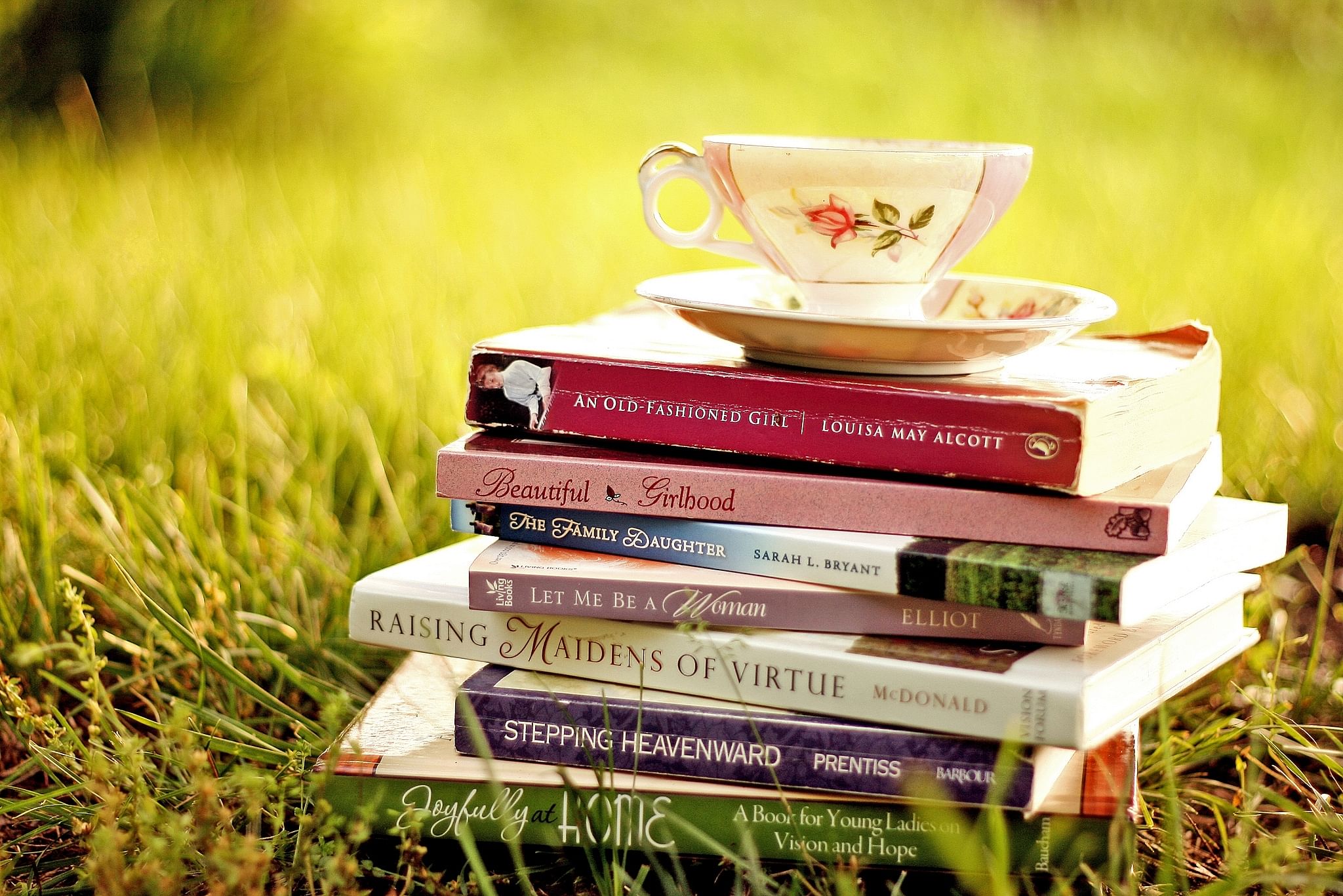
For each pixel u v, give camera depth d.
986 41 4.86
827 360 0.99
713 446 0.99
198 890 0.96
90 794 1.00
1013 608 0.94
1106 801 0.95
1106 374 0.99
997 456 0.95
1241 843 0.94
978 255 2.07
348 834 0.96
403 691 1.03
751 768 0.97
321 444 1.30
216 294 1.70
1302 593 1.19
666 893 0.95
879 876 0.97
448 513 1.22
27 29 3.35
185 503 1.17
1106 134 3.55
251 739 1.05
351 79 3.74
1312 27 4.78
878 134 3.55
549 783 0.97
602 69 4.80
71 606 1.06
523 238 2.25
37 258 1.90
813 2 5.61
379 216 2.40
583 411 1.00
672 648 0.98
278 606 1.13
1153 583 0.94
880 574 0.96
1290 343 1.57
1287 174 2.98
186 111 3.48
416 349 1.54
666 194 2.81
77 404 1.26
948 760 0.95
